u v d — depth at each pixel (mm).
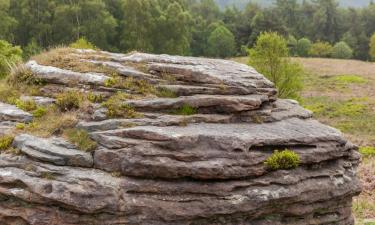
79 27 71000
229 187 12508
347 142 15102
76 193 11719
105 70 15453
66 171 12266
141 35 74875
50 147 12734
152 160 12195
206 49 108250
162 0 90688
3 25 65312
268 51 36438
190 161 12344
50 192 11875
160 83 14953
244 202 12539
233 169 12500
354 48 131000
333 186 14094
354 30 142000
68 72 15414
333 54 115000
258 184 12852
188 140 12461
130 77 15047
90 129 13305
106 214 11922
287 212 13414
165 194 12234
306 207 13703
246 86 15023
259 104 14609
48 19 72312
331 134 14523
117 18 81875
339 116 51938
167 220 12047
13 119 14336
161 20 77062
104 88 14648
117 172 12336
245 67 16734
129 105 13945
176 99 14141
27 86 15977
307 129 14672
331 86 68062
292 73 36688
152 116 13688
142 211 11984
